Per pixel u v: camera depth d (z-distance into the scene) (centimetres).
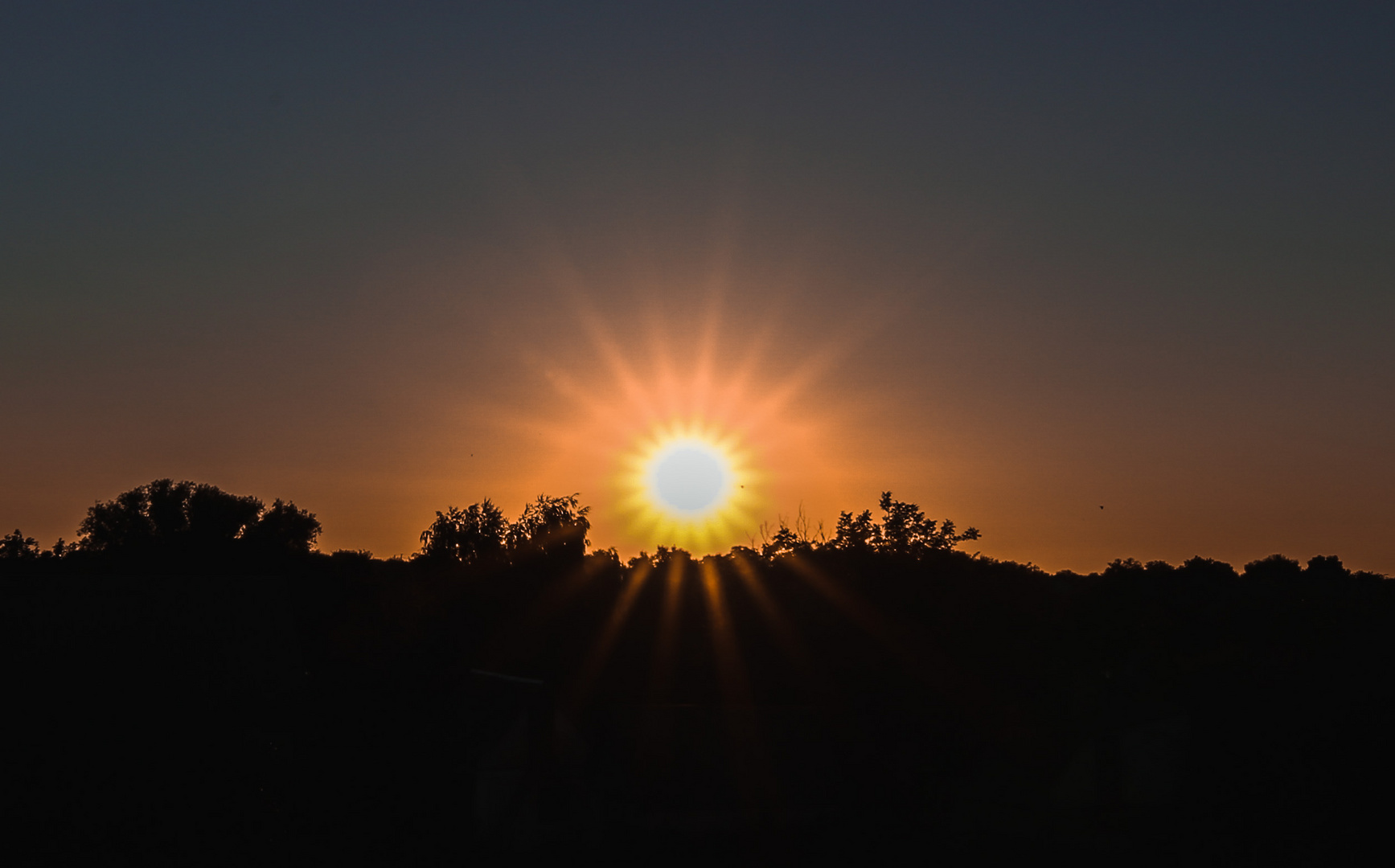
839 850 3484
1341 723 4262
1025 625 5478
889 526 6919
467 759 3606
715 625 5506
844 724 4394
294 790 3469
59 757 3278
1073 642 5791
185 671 4078
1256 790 4069
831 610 5494
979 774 4250
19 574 4784
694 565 6209
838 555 6175
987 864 3297
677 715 4116
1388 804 3725
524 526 6500
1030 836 3659
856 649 5147
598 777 3753
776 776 3934
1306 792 3941
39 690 3609
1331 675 4709
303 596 6581
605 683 4953
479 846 3456
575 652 5356
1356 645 4981
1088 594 6425
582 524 6444
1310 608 5775
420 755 3684
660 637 5491
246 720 4062
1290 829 3638
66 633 4481
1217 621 6003
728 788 3844
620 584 6072
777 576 5981
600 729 4044
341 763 3684
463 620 5431
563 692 4650
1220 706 4694
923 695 4734
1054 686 4728
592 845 3544
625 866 3284
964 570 5934
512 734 3631
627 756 3897
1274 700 4653
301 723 4156
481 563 6147
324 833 3350
